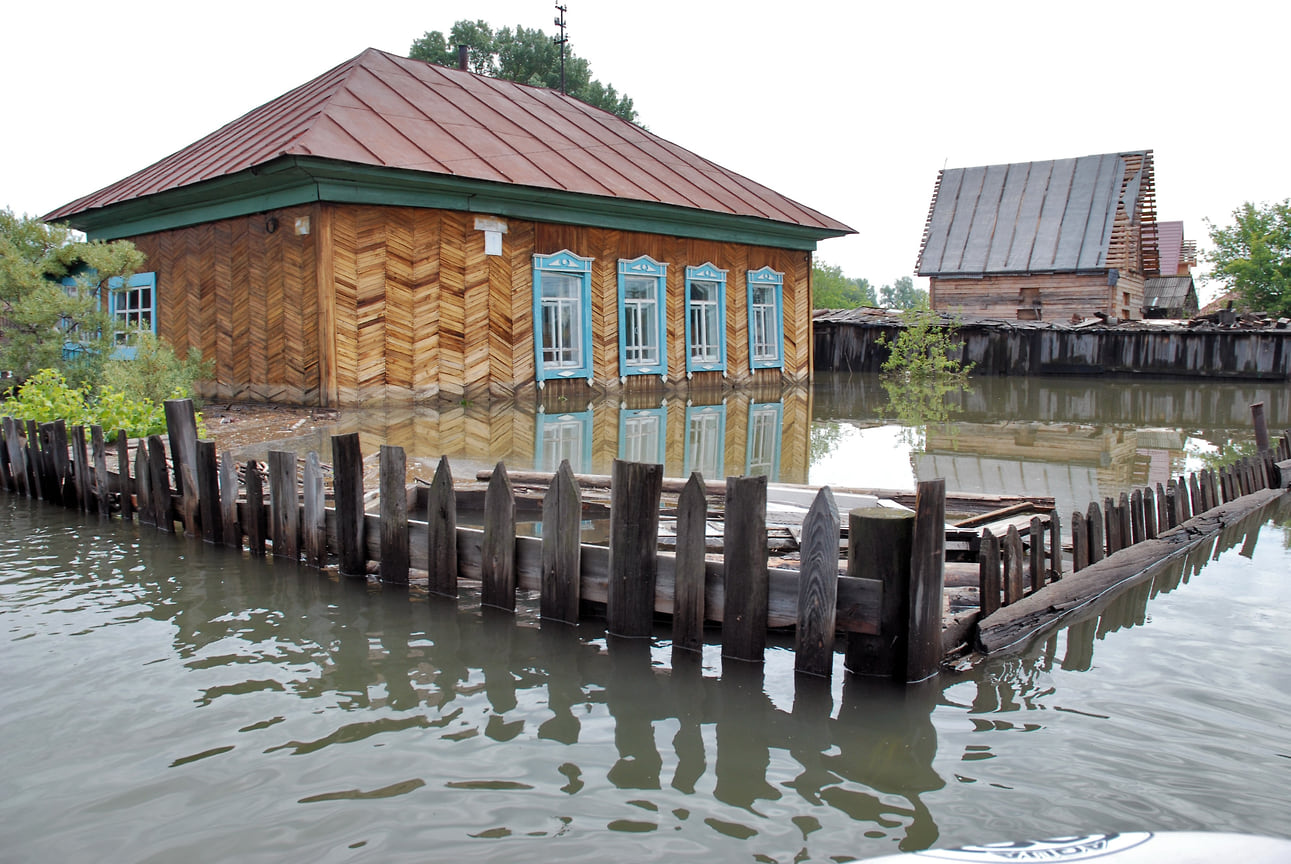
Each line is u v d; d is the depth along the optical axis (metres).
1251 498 8.64
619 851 2.93
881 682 4.35
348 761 3.49
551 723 3.85
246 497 6.42
